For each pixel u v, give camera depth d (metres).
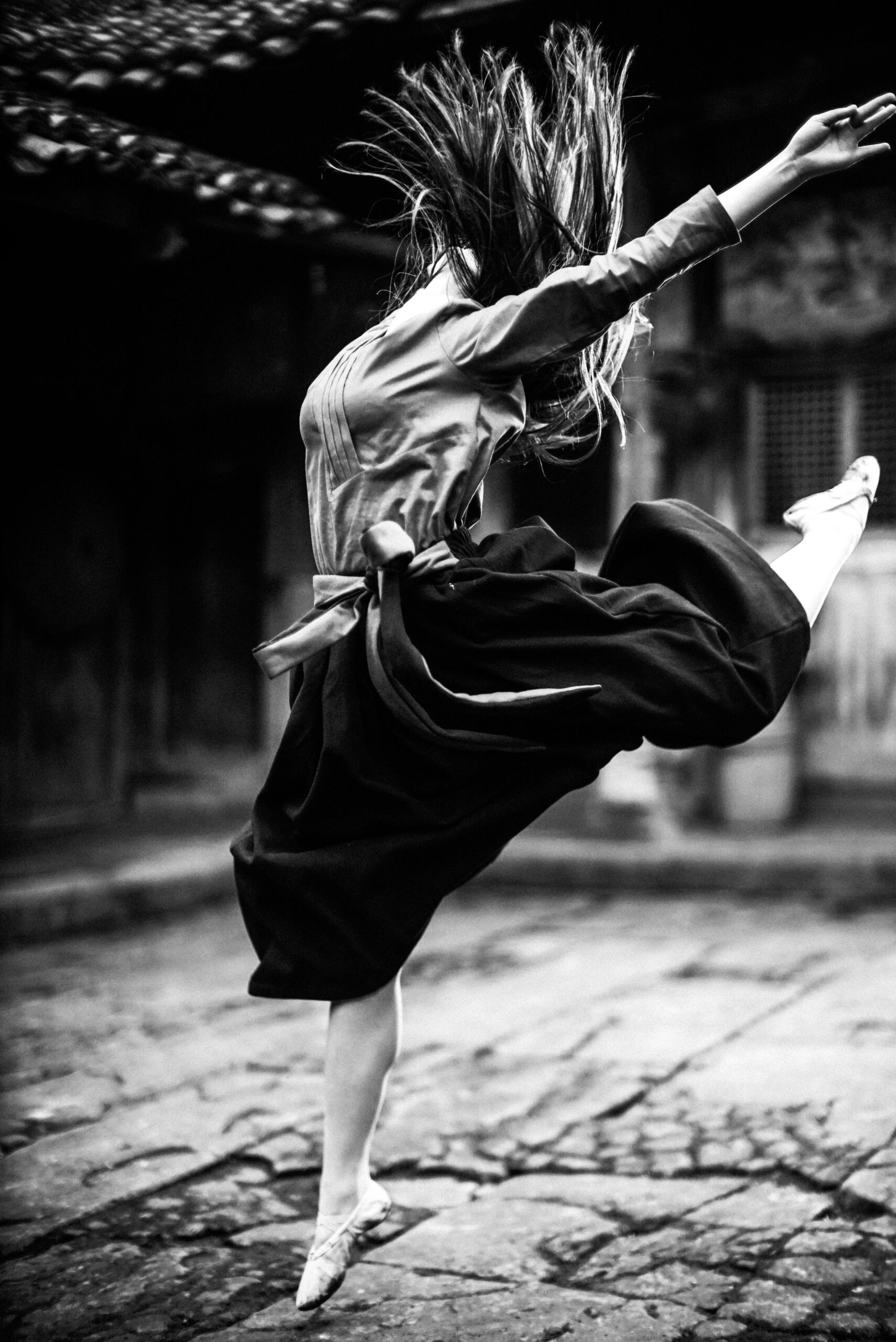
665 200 9.44
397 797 2.51
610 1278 3.09
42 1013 5.91
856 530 2.68
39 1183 3.78
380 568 2.42
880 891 8.49
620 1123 4.16
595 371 2.71
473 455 2.50
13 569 10.09
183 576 11.14
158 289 10.59
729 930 7.49
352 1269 3.21
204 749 11.16
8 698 10.09
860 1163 3.67
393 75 7.59
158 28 8.05
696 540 2.58
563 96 2.64
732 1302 2.92
